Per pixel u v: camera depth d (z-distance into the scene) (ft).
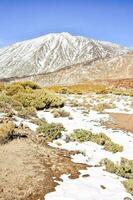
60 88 185.37
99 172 45.27
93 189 39.52
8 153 44.45
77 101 114.73
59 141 56.29
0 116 62.44
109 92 179.93
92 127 70.03
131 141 62.69
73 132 62.08
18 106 73.77
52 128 58.59
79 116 81.76
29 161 43.68
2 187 36.24
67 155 49.83
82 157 50.29
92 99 129.70
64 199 36.14
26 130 55.83
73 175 42.63
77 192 38.14
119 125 76.69
